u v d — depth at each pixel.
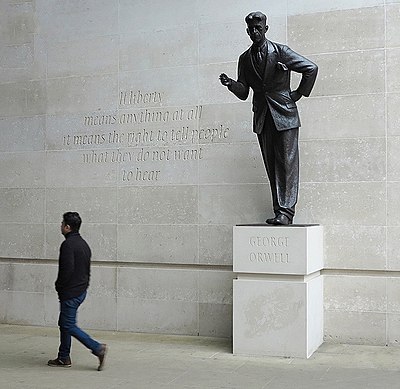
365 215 9.23
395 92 9.16
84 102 10.88
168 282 10.23
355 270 9.30
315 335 8.83
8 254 11.30
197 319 10.05
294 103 8.87
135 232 10.46
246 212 9.84
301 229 8.34
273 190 9.02
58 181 10.99
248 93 9.02
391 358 8.39
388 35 9.23
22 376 7.59
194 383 7.22
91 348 7.82
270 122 8.86
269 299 8.45
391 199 9.12
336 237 9.35
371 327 9.18
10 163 11.33
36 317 11.05
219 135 10.03
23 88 11.28
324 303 9.38
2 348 9.20
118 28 10.69
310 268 8.52
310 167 9.51
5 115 11.39
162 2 10.44
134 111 10.56
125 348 9.14
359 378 7.39
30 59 11.24
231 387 7.04
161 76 10.41
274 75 8.64
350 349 8.91
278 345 8.42
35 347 9.27
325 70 9.49
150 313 10.32
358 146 9.30
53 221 11.01
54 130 11.05
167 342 9.55
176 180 10.25
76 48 10.95
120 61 10.66
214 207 10.02
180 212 10.20
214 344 9.38
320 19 9.55
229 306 9.88
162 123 10.38
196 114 10.19
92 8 10.86
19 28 11.34
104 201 10.68
